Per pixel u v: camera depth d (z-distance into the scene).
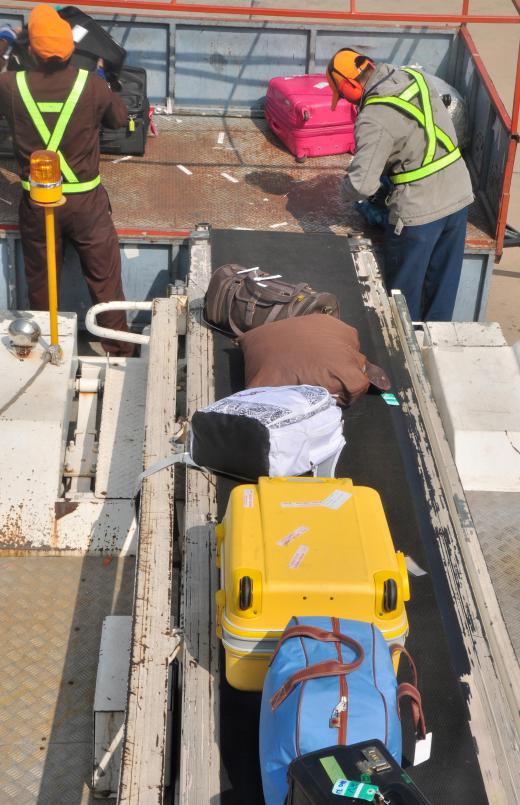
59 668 3.12
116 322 4.98
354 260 4.69
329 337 3.49
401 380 3.81
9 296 5.13
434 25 6.18
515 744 2.49
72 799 2.79
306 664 2.21
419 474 3.31
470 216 5.36
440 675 2.64
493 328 4.29
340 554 2.43
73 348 4.01
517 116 4.81
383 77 4.52
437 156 4.59
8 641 3.18
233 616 2.39
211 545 2.94
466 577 2.94
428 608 2.83
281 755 2.09
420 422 3.57
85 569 3.42
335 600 2.37
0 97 4.38
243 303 3.85
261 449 2.99
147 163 5.69
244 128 6.20
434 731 2.50
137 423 3.89
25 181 4.54
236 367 3.78
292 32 6.11
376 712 2.11
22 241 4.74
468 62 5.98
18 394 3.68
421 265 4.80
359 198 4.58
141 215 5.13
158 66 6.19
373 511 2.60
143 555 2.93
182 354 4.32
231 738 2.42
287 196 5.46
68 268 5.05
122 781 2.32
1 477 3.50
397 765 1.91
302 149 5.83
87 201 4.59
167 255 5.09
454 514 3.17
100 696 2.82
